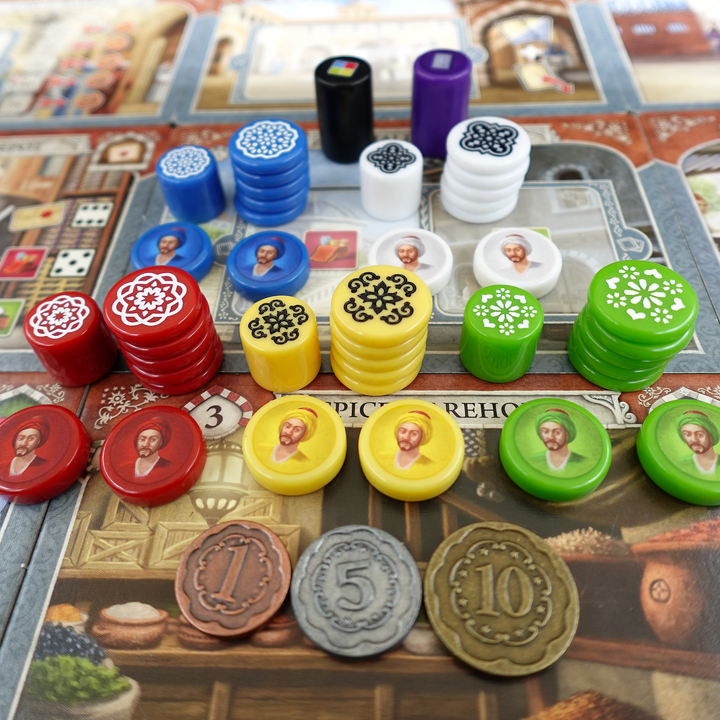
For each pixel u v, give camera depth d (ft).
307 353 3.01
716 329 3.35
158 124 4.72
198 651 2.43
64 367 3.13
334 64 4.02
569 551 2.63
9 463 2.82
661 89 4.72
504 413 3.07
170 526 2.75
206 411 3.13
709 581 2.55
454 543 2.57
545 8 5.44
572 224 3.86
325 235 3.88
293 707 2.30
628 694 2.31
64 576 2.64
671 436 2.81
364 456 2.77
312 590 2.46
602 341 2.92
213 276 3.71
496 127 3.78
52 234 4.00
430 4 5.57
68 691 2.36
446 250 3.59
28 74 5.16
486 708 2.28
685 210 3.91
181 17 5.66
